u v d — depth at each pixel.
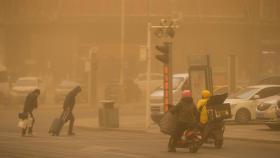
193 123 37.50
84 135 50.69
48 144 42.31
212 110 39.53
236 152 38.19
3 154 35.38
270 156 35.94
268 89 60.69
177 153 37.31
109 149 39.19
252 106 59.84
